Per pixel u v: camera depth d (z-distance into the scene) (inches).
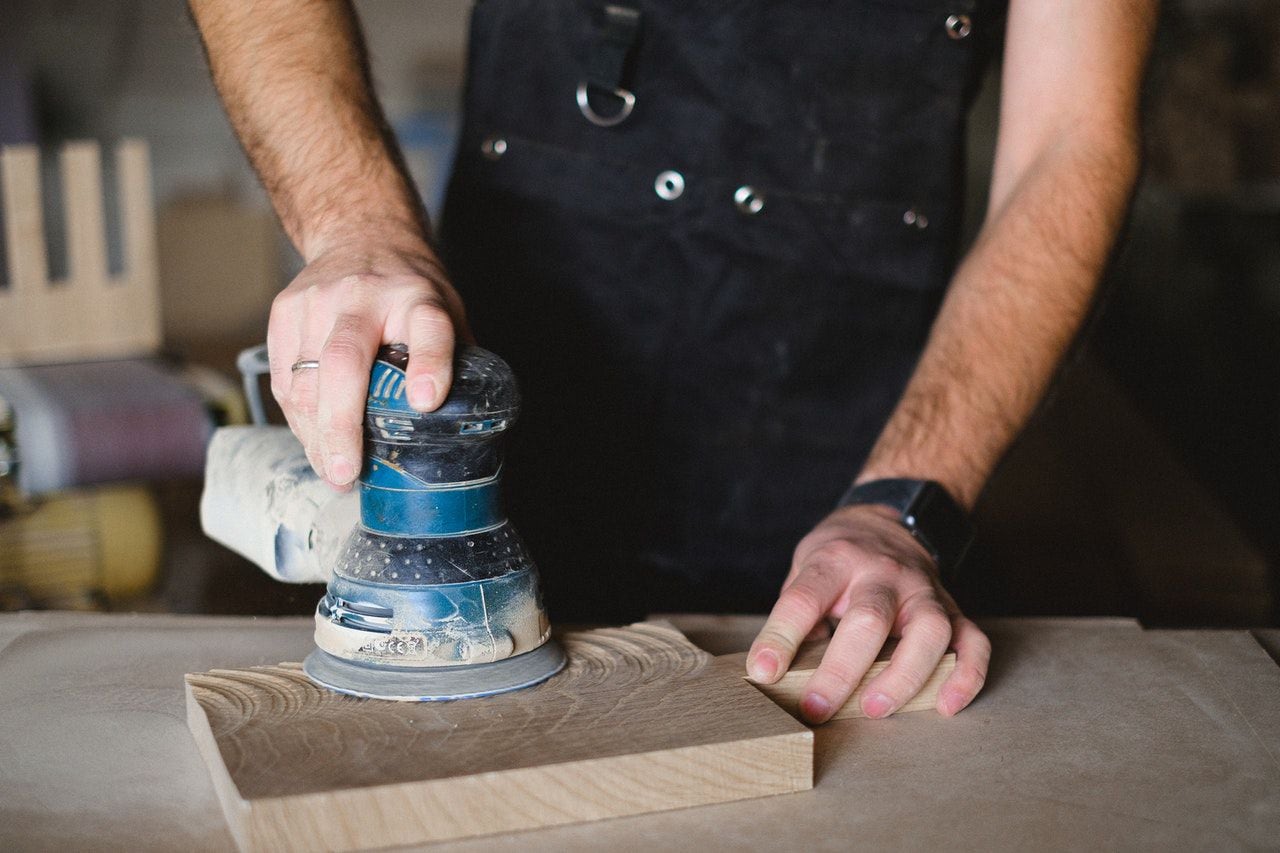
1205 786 30.7
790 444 52.5
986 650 35.8
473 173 51.1
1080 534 113.0
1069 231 45.4
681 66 48.8
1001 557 109.1
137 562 93.2
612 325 51.1
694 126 49.3
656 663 34.9
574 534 53.1
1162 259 139.9
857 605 34.5
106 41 187.2
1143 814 29.2
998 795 30.1
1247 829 28.5
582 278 50.8
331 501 35.0
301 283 33.4
